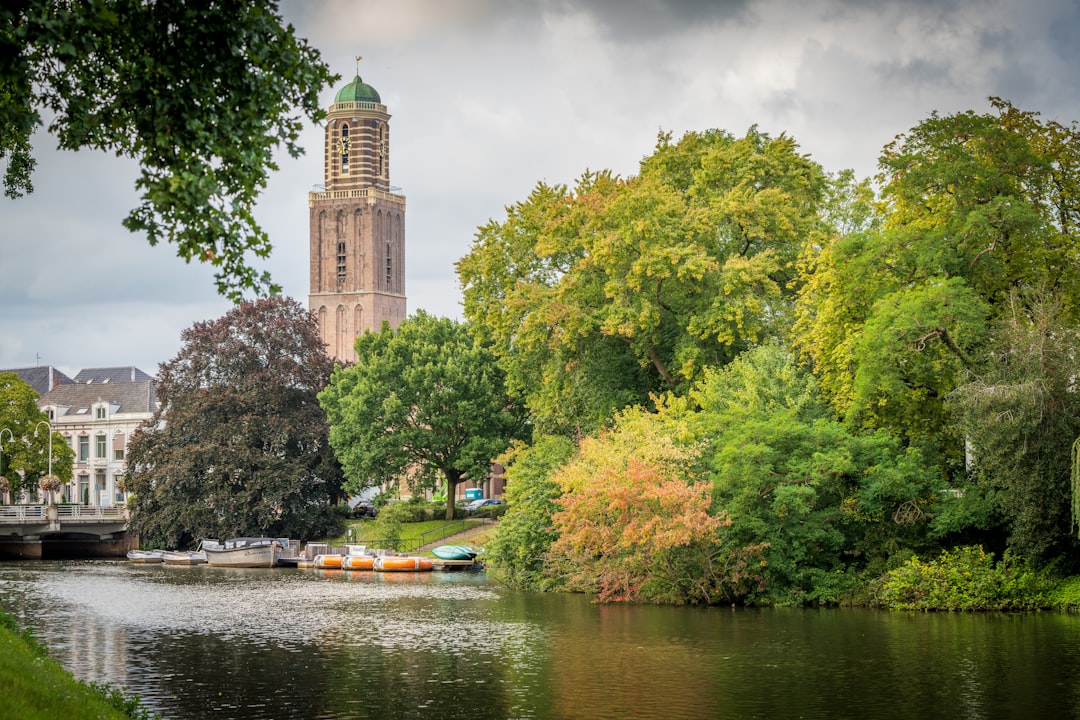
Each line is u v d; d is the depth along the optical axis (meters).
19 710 18.62
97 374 163.50
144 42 18.36
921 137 53.53
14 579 79.62
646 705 30.83
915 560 49.88
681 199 65.06
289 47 18.81
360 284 198.00
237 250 19.62
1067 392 46.22
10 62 16.44
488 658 38.59
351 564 89.31
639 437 56.75
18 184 27.25
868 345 49.34
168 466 107.31
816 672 35.09
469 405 103.69
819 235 61.16
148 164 19.47
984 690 32.03
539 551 65.38
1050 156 52.91
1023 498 46.22
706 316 62.03
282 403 112.69
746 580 53.44
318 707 30.86
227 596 64.38
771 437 52.12
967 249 50.81
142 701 31.75
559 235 68.81
